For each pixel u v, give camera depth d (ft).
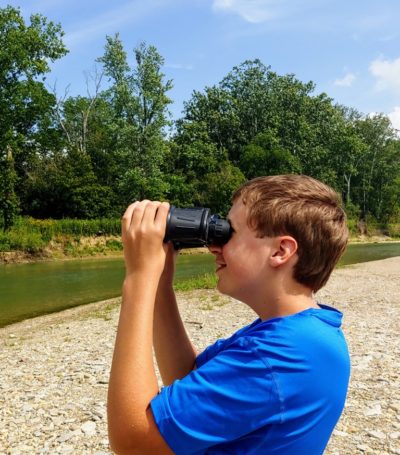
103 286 70.74
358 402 16.81
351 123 239.50
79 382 21.72
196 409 3.67
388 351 23.70
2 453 14.53
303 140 214.07
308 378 3.72
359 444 13.66
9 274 89.56
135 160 161.07
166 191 163.12
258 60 228.84
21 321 46.11
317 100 226.38
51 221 134.92
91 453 14.33
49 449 14.71
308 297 4.30
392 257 109.60
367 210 234.38
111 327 36.60
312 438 3.76
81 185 158.10
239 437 3.71
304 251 4.12
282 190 4.22
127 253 4.08
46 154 167.32
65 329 37.73
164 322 5.24
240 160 208.64
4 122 134.82
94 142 188.03
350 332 28.84
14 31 131.75
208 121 218.79
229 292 4.44
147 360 3.80
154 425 3.65
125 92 155.53
